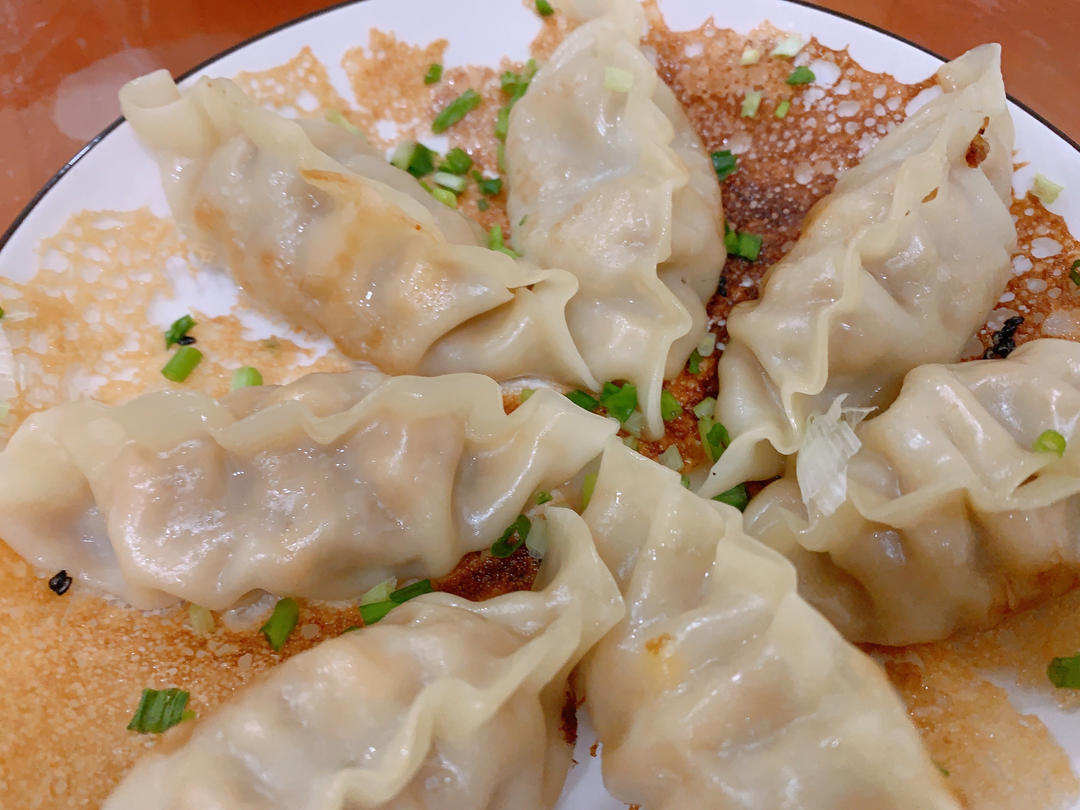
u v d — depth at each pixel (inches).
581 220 5.6
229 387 5.5
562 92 5.9
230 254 5.6
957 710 4.6
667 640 4.1
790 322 5.3
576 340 5.7
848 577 4.9
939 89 5.9
